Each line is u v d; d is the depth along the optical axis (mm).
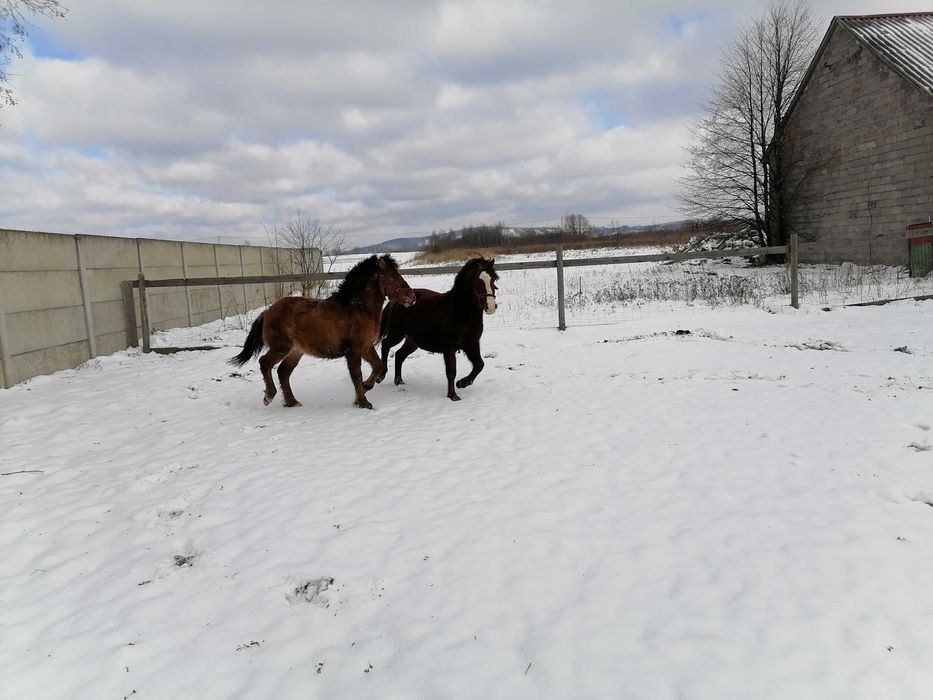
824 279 16406
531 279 24031
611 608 2865
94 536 3990
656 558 3305
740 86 23062
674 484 4336
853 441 4910
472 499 4254
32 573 3541
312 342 6793
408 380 8445
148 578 3441
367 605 3031
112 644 2836
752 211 23609
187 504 4449
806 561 3178
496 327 12508
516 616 2848
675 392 6934
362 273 6789
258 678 2549
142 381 8938
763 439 5145
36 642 2883
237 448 5676
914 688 2252
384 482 4652
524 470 4785
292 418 6707
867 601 2797
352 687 2451
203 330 13812
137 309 12156
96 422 6832
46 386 8797
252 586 3273
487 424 6137
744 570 3129
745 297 14594
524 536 3637
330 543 3676
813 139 21594
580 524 3771
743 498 4020
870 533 3430
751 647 2531
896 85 17766
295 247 19484
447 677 2457
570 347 10242
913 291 13914
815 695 2242
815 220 21922
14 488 4871
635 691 2320
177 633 2896
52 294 9680
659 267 25938
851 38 19391
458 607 2951
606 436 5520
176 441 6000
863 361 7848
